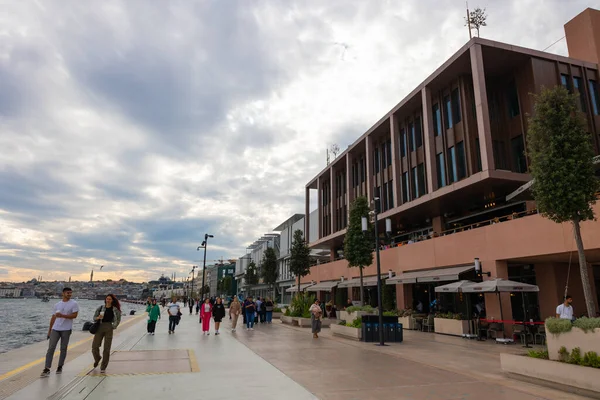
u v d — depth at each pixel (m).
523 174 21.36
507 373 9.11
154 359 11.06
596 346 7.46
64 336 8.95
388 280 25.59
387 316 16.33
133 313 48.81
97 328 9.26
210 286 154.00
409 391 7.50
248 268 79.31
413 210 28.22
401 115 31.41
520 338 17.08
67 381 8.09
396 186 30.05
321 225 47.94
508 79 24.52
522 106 23.16
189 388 7.56
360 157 39.53
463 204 26.44
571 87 23.36
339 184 44.34
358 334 16.61
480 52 22.17
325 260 53.44
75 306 9.12
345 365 10.33
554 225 16.16
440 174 26.56
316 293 44.41
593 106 23.97
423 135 28.92
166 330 21.45
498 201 24.58
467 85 24.88
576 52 27.61
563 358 8.03
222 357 11.54
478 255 20.38
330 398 6.93
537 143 10.97
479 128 21.58
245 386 7.76
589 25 26.81
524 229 17.61
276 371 9.37
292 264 38.31
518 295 21.22
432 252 24.42
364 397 7.02
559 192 10.06
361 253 24.83
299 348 13.79
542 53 23.14
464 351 13.53
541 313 19.59
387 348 14.09
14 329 40.78
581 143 10.35
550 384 7.91
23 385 7.71
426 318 22.16
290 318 26.61
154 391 7.30
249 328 22.22
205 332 19.64
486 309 19.34
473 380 8.59
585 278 9.73
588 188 10.08
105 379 8.32
